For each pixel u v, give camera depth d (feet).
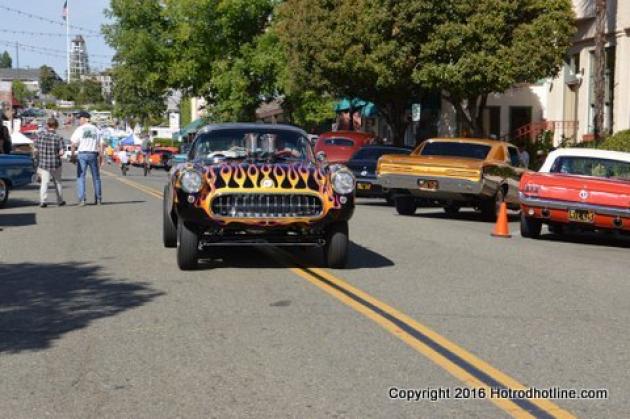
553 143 104.94
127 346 22.08
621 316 26.86
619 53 89.35
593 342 23.18
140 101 317.22
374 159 77.10
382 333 23.67
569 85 103.55
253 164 33.24
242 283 31.22
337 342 22.59
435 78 97.14
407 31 97.35
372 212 66.44
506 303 28.45
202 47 175.01
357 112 162.81
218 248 40.27
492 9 93.35
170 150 186.60
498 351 21.95
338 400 17.76
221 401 17.65
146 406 17.33
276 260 36.86
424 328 24.35
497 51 93.91
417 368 20.25
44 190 63.57
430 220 60.75
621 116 88.74
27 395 18.04
